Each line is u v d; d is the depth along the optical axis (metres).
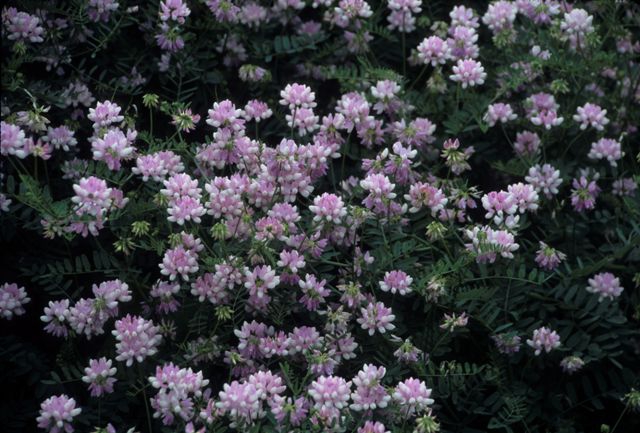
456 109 4.27
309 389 3.29
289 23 4.74
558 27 4.51
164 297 3.48
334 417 3.10
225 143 3.62
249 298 3.45
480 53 4.69
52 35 4.04
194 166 3.86
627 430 3.92
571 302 3.84
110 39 4.22
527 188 3.61
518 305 3.84
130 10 4.12
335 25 4.81
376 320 3.45
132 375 3.30
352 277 3.63
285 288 3.53
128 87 4.18
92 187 3.31
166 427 3.22
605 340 3.79
